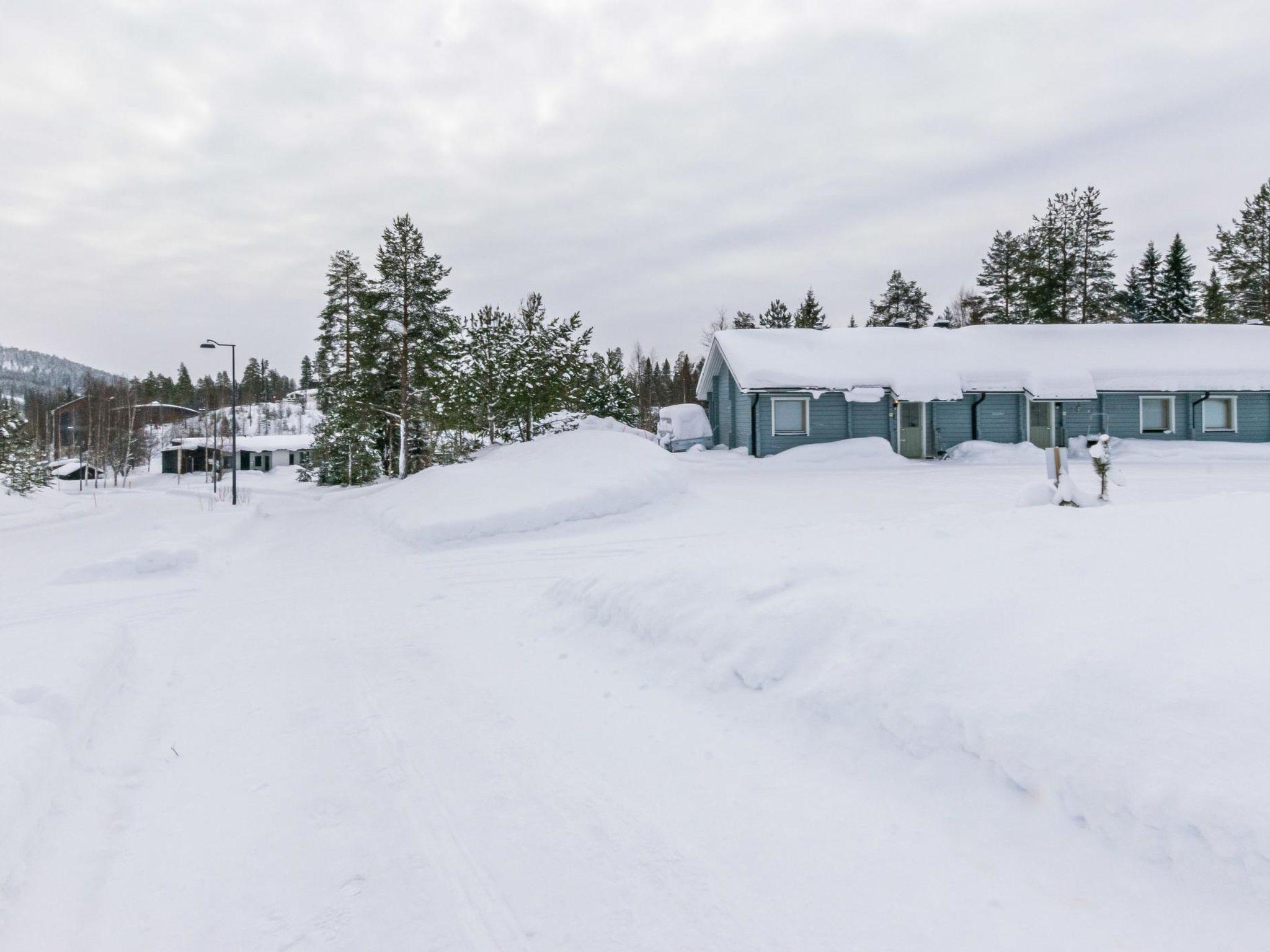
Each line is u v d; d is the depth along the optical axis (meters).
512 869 3.00
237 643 7.03
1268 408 29.20
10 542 18.05
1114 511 5.18
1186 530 4.30
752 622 4.74
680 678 4.85
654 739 4.15
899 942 2.38
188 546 12.07
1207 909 2.29
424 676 5.67
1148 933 2.28
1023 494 8.33
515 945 2.54
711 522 13.51
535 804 3.52
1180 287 55.91
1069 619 3.53
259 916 2.77
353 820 3.46
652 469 16.28
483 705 4.93
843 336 32.00
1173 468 21.62
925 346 31.00
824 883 2.73
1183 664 2.96
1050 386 27.61
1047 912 2.44
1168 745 2.66
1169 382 28.52
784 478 21.78
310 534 17.23
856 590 4.60
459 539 13.45
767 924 2.54
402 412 36.81
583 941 2.53
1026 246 46.22
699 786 3.57
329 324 46.69
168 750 4.40
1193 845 2.41
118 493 49.12
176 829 3.44
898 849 2.88
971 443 27.45
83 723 4.52
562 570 10.16
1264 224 42.00
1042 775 2.88
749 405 28.86
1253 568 3.56
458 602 8.45
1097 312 45.34
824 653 4.20
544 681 5.33
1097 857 2.60
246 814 3.56
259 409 132.12
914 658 3.72
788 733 3.93
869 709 3.67
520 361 28.58
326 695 5.31
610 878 2.88
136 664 6.35
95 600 9.46
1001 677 3.34
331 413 49.06
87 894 2.93
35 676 4.76
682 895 2.74
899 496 16.38
